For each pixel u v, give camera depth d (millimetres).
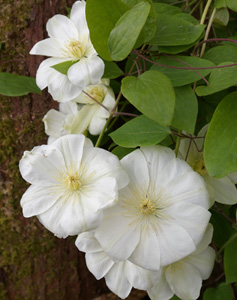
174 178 460
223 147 434
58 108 656
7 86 587
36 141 669
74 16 530
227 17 575
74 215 443
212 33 621
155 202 461
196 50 538
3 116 658
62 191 466
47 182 472
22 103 655
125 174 451
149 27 475
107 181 447
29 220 691
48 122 618
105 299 739
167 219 454
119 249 447
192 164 530
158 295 517
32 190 471
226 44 571
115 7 456
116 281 501
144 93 431
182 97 472
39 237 697
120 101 609
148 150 469
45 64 513
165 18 512
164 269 514
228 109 448
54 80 492
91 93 557
